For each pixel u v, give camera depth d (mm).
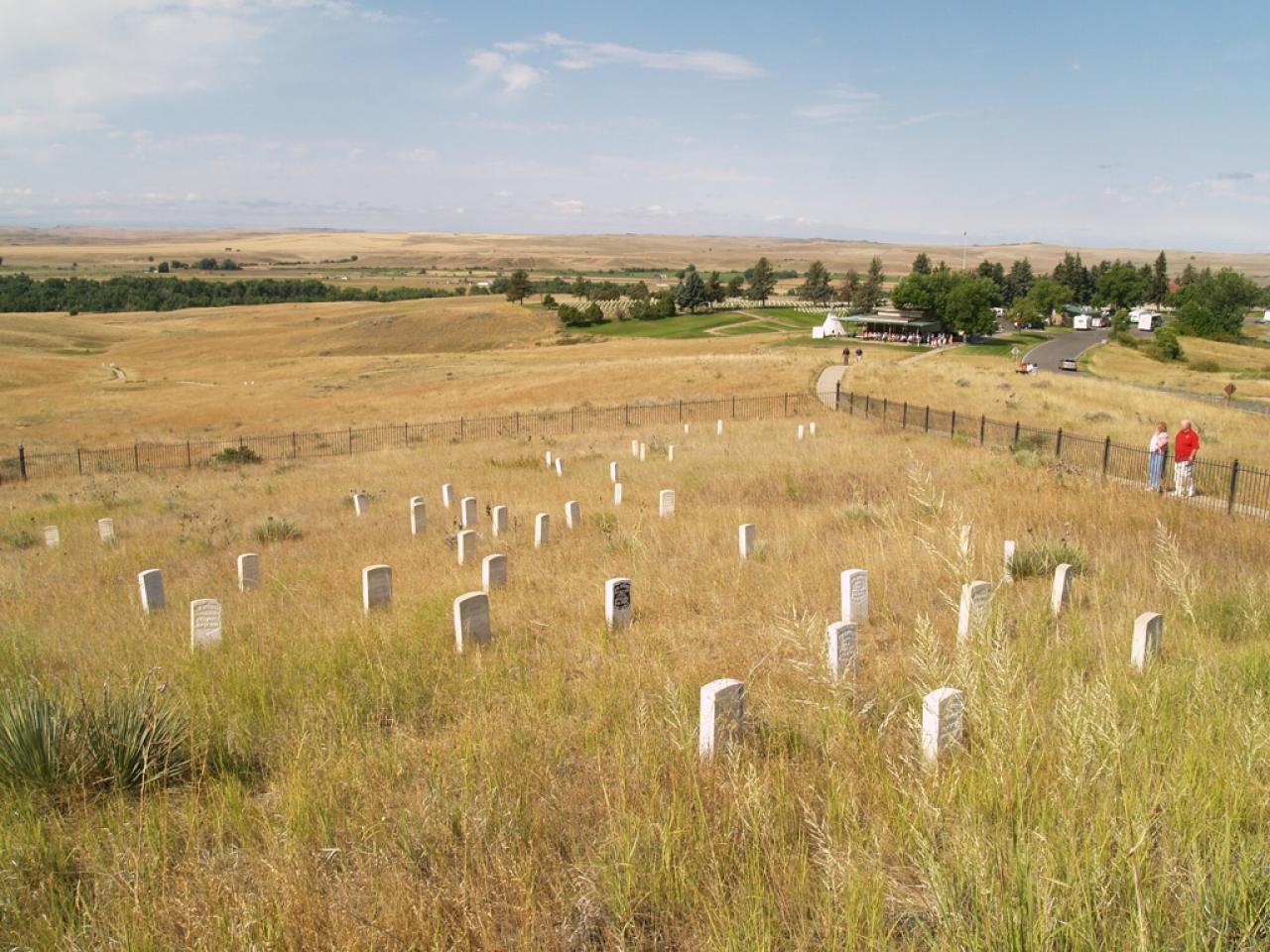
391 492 22719
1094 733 4520
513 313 162000
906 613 8781
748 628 8586
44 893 4301
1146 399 43438
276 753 6141
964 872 3625
